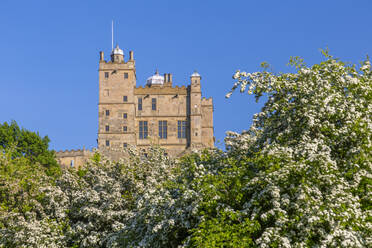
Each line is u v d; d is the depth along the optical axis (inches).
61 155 5861.2
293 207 1060.5
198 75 6048.2
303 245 1016.2
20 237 1710.1
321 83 1243.2
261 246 1016.2
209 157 1459.2
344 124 1190.9
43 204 1947.6
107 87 5984.3
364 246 998.4
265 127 1363.2
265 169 1176.8
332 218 1011.3
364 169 1111.6
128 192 1872.5
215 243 1071.6
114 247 1558.8
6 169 2459.4
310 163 1086.4
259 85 1325.0
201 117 6063.0
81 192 1903.3
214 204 1182.3
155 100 6058.1
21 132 4690.0
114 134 5905.5
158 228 1291.8
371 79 1312.7
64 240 1768.0
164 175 1780.3
